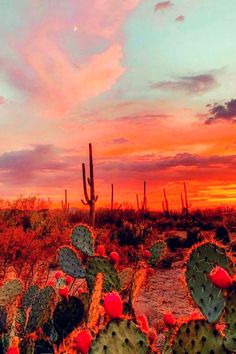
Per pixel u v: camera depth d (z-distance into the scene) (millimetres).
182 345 1881
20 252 11422
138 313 7285
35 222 18594
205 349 1843
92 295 2547
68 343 2738
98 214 29062
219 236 16297
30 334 2857
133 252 12125
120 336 1806
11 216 18828
